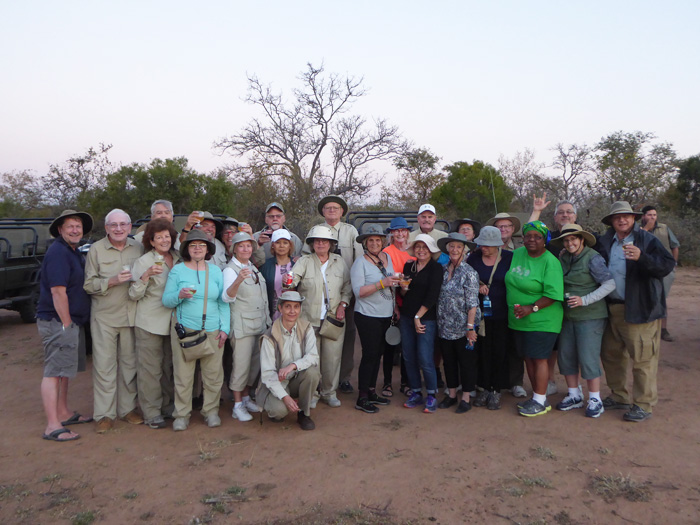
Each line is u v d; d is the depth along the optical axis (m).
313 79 24.95
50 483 4.02
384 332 5.76
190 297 4.79
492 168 23.66
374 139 25.98
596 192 26.12
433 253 5.51
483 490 3.87
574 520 3.47
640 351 5.11
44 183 25.17
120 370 5.23
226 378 5.90
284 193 24.47
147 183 20.17
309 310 5.56
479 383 5.88
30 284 10.73
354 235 6.50
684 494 3.77
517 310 5.27
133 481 4.05
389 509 3.63
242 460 4.42
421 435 4.93
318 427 5.16
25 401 6.04
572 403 5.54
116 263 5.04
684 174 25.75
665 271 4.86
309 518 3.52
